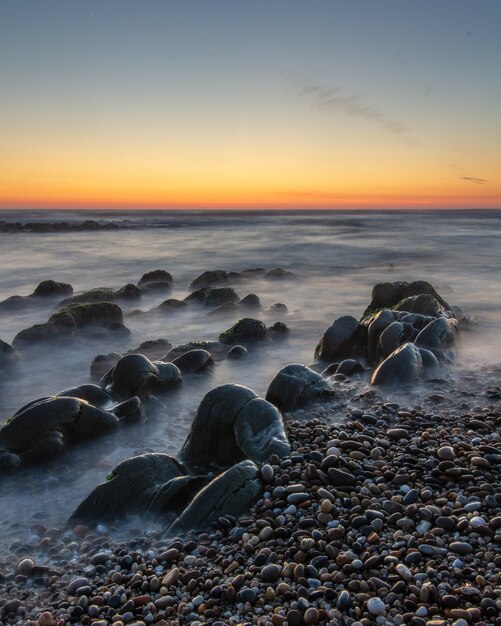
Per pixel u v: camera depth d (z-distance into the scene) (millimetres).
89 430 7758
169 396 9695
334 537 4914
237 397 7195
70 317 14312
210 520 5469
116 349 13828
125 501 5996
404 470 5992
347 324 11820
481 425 7293
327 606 4137
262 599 4293
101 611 4414
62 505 6363
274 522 5254
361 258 33969
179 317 16984
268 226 69688
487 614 3877
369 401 8633
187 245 43812
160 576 4797
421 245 41094
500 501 5211
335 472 5840
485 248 38406
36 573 4988
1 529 5875
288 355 12688
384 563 4527
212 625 4082
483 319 15594
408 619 3920
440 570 4375
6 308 18906
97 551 5301
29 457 7148
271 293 21719
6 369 11797
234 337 13156
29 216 111188
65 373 11984
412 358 9688
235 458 6828
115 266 32000
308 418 8039
